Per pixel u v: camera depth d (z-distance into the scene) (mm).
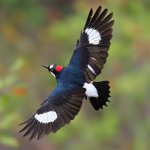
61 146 17031
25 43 20594
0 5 21078
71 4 21969
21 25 21062
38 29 20969
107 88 6598
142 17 16516
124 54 16219
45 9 21422
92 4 16766
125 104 17125
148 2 17094
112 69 16406
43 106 6594
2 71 19141
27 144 17391
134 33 16297
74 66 6840
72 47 17656
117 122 16938
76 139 16641
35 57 20156
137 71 16406
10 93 10500
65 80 6676
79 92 6539
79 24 16844
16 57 20188
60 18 21406
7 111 10719
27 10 21172
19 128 14570
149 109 17172
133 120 17328
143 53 16359
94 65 6848
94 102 6598
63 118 6465
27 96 17391
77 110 6465
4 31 20812
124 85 16109
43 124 6531
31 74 18891
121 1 16531
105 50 6906
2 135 10125
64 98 6543
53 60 19922
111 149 16891
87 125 16641
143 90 16312
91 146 16703
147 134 17297
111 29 6953
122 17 16406
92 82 6641
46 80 19016
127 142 17172
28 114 17031
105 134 16719
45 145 17625
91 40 6980
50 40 20266
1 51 20328
